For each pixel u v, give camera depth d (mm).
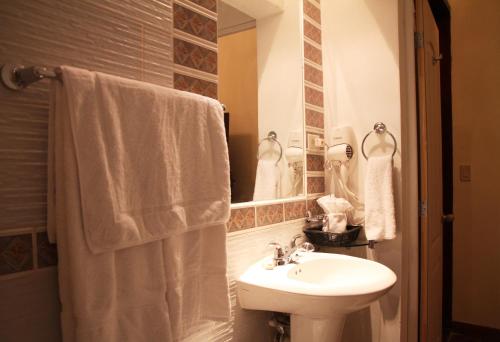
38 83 682
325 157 1767
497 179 2279
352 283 1090
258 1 1460
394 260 1564
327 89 1778
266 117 1488
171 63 957
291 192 1573
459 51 2387
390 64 1584
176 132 814
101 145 658
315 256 1368
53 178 663
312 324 1151
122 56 829
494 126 2293
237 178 1332
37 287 677
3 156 634
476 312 2342
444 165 2352
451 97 2387
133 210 711
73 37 733
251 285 1078
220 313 910
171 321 777
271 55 1526
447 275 2359
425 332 1658
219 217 906
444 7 2283
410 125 1605
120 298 695
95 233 637
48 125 687
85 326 621
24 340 657
